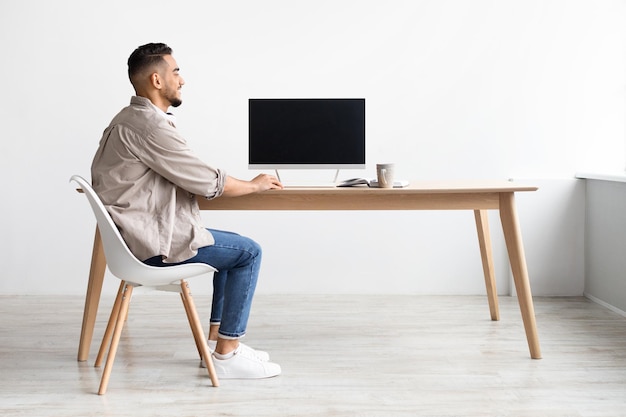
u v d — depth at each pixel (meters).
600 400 2.42
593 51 4.03
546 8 4.02
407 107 4.07
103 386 2.50
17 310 3.74
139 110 2.59
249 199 2.87
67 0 4.00
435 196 2.87
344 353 2.98
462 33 4.04
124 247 2.42
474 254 4.15
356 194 2.86
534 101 4.06
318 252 4.16
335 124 3.09
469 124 4.07
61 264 4.14
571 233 4.03
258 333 3.29
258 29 4.04
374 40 4.04
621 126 4.06
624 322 3.46
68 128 4.06
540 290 4.06
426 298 4.05
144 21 4.02
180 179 2.54
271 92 4.07
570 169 4.09
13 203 4.10
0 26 4.00
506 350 3.00
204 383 2.61
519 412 2.32
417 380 2.63
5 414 2.32
